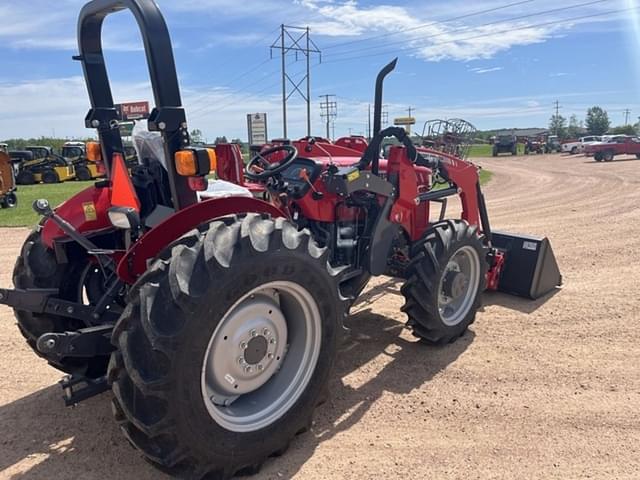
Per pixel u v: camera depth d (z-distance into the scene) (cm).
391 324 454
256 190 403
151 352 223
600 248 712
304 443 288
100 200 305
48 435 296
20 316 315
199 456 238
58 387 350
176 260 230
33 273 307
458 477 259
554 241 772
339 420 310
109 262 304
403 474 261
